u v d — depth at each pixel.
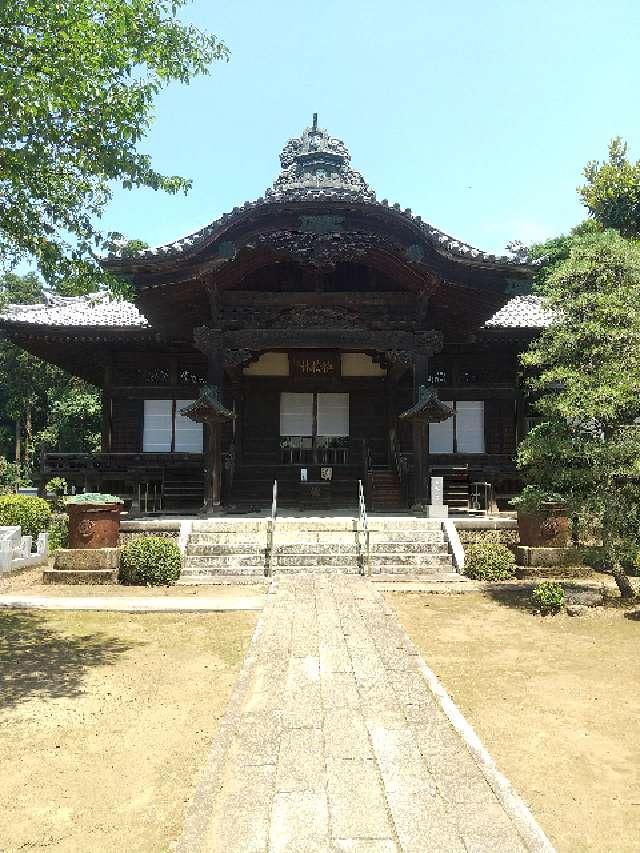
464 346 21.34
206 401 15.73
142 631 8.65
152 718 5.59
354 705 5.83
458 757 4.76
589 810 4.10
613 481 10.98
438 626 9.02
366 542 13.05
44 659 7.36
